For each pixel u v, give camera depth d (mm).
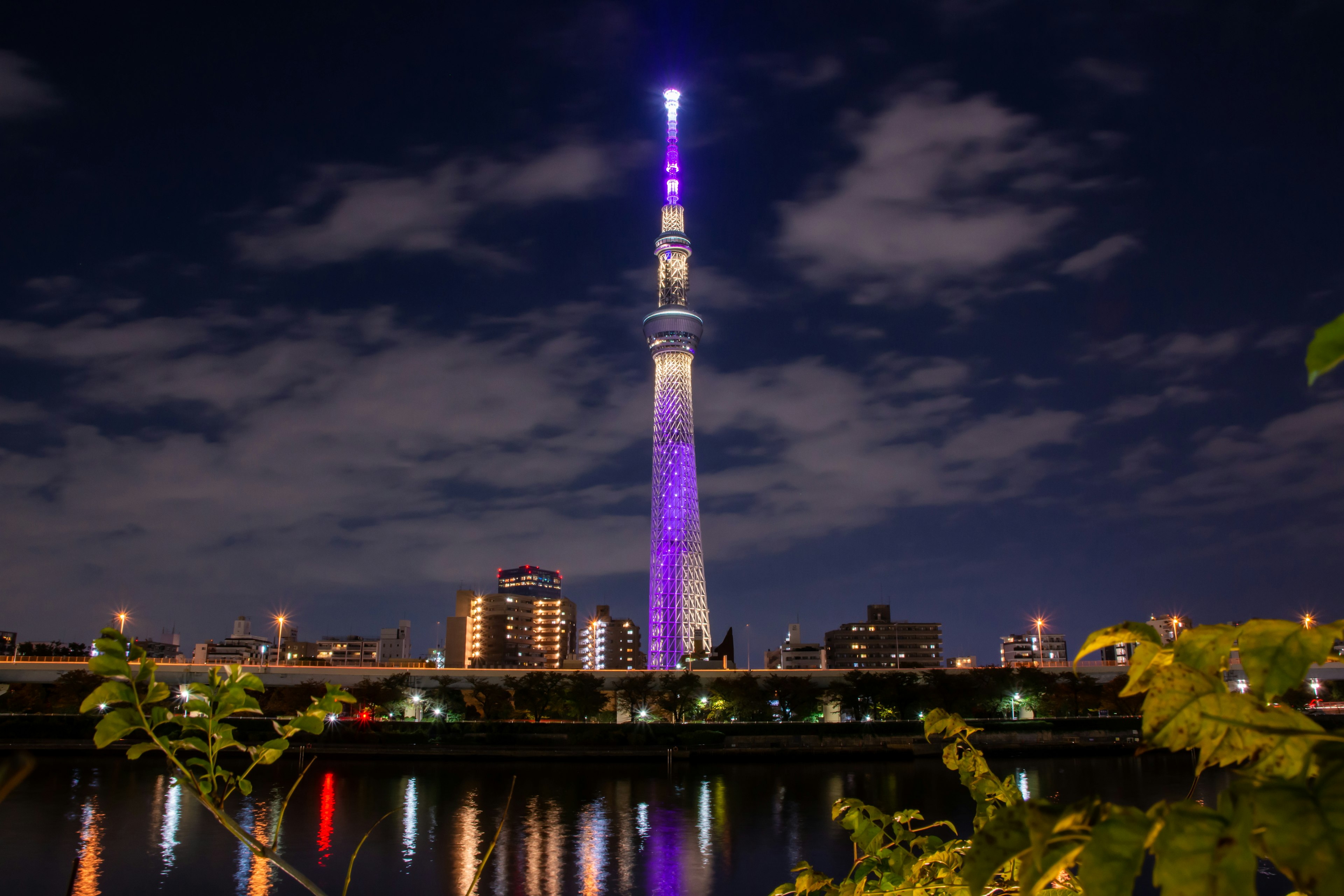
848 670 194750
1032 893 2832
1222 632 3234
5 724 150125
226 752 145750
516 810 107125
